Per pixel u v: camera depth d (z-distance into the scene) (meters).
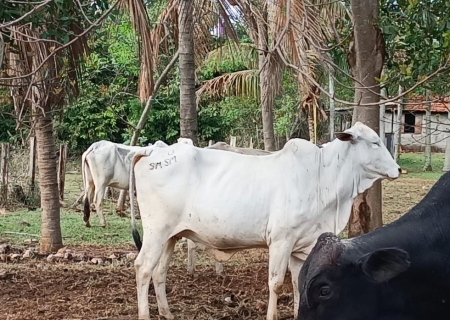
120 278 7.43
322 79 12.02
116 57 17.58
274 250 5.55
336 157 5.70
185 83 8.05
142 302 5.67
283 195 5.54
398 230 3.75
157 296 5.95
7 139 19.11
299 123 21.39
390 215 13.21
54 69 7.61
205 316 6.03
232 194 5.54
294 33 7.80
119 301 6.50
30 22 4.98
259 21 8.49
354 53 6.51
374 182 6.00
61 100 8.75
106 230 11.52
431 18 5.78
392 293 3.57
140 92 9.38
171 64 11.31
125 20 11.50
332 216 5.72
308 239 5.64
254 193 5.55
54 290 6.90
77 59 7.88
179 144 5.76
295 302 5.90
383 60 6.27
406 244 3.68
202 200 5.55
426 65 5.89
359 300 3.50
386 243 3.65
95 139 22.61
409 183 20.14
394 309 3.59
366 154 5.71
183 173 5.60
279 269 5.55
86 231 11.31
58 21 5.30
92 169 11.72
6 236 10.60
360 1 6.18
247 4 7.58
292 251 5.68
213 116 23.48
